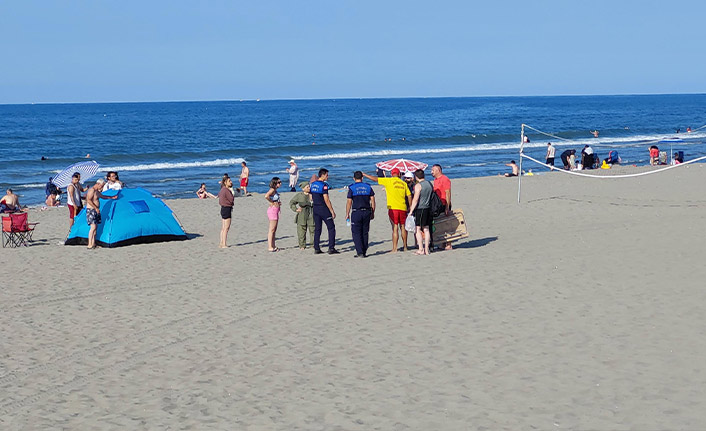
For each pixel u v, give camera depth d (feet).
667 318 29.66
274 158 165.17
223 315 33.42
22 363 27.61
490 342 27.78
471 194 85.15
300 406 22.53
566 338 27.76
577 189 86.69
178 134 265.54
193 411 22.50
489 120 361.51
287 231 60.75
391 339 28.78
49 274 43.86
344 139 233.76
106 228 53.98
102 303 36.42
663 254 42.09
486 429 20.11
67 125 339.36
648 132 249.34
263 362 26.84
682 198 74.90
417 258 44.70
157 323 32.50
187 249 51.88
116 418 22.18
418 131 273.54
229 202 51.72
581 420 20.36
